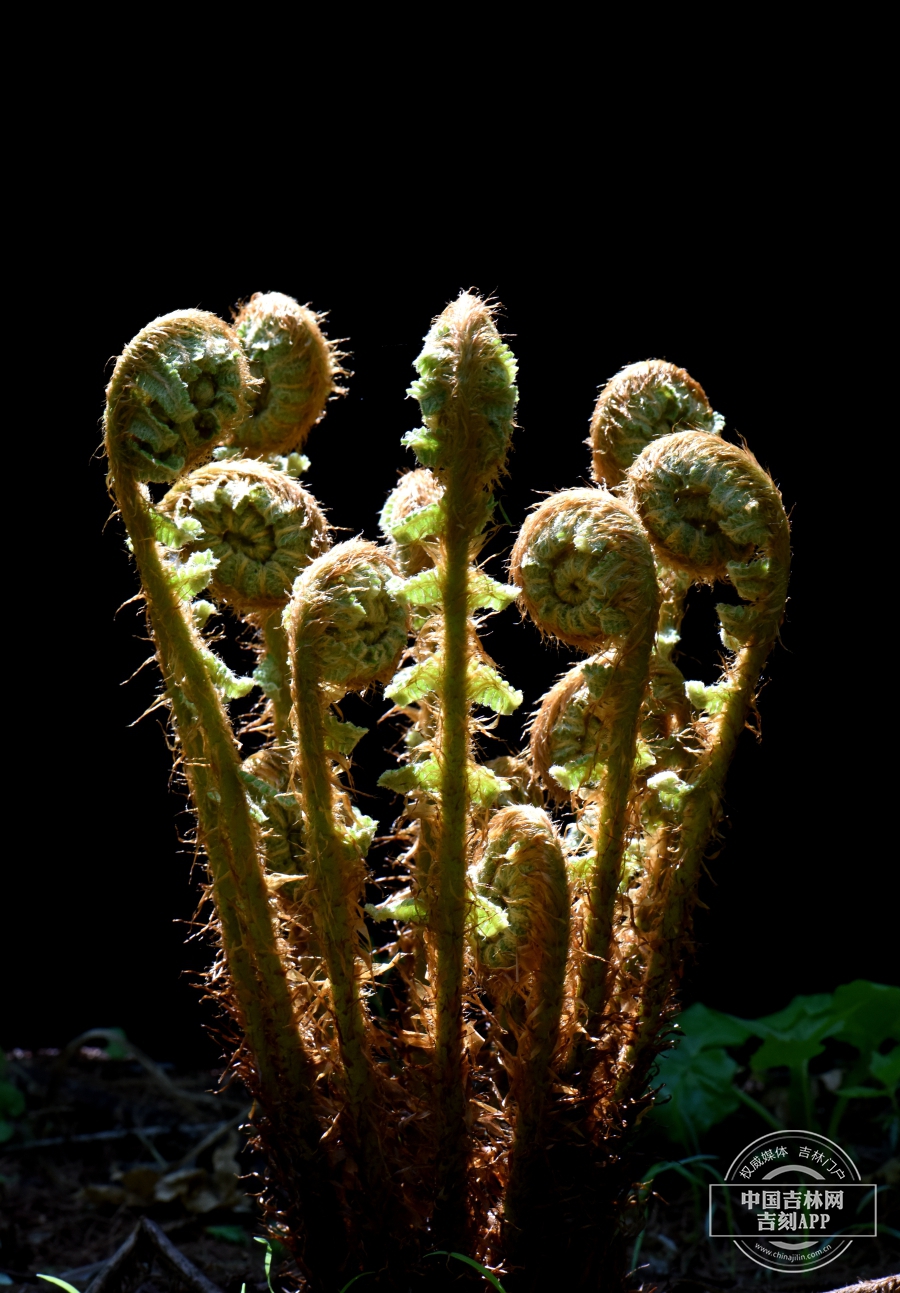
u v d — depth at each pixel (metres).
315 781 1.19
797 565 2.82
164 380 1.18
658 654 1.25
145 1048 2.57
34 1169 1.90
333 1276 1.22
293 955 1.24
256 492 1.21
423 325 2.62
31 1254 1.60
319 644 1.18
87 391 2.89
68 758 2.93
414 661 1.25
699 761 1.22
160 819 2.91
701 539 1.20
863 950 2.72
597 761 1.20
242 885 1.20
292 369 1.27
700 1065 1.75
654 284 2.64
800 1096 1.78
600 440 1.26
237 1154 1.85
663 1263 1.55
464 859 1.19
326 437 2.61
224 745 1.20
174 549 1.20
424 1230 1.21
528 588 1.19
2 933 2.78
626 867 1.24
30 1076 2.27
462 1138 1.20
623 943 1.23
